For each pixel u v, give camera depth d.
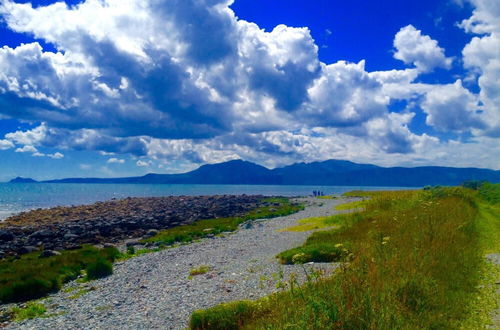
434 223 16.92
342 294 8.04
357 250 13.27
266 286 14.36
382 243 13.11
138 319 12.63
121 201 94.06
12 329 12.80
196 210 65.19
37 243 35.53
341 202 66.38
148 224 46.41
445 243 13.69
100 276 20.06
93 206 78.75
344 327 7.32
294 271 15.69
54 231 41.81
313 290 8.74
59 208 75.12
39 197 140.50
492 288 10.80
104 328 12.14
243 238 30.02
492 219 24.41
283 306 9.30
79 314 13.86
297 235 28.47
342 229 23.44
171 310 13.11
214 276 17.23
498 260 13.96
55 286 18.38
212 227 41.06
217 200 92.88
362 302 7.67
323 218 37.16
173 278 18.08
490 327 8.40
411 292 9.24
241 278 16.09
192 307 13.12
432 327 8.13
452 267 11.73
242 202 84.31
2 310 15.54
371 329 7.06
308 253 17.45
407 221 18.81
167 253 25.48
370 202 36.12
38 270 20.77
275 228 34.72
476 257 13.53
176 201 90.81
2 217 64.12
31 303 16.09
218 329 10.21
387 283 9.13
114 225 45.41
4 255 30.05
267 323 8.85
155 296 15.12
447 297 9.59
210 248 26.33
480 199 36.97
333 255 16.94
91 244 34.41
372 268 9.59
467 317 8.84
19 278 18.86
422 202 26.20
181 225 46.72
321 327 7.26
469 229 18.05
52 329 12.52
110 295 16.11
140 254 26.75
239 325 9.71
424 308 8.73
